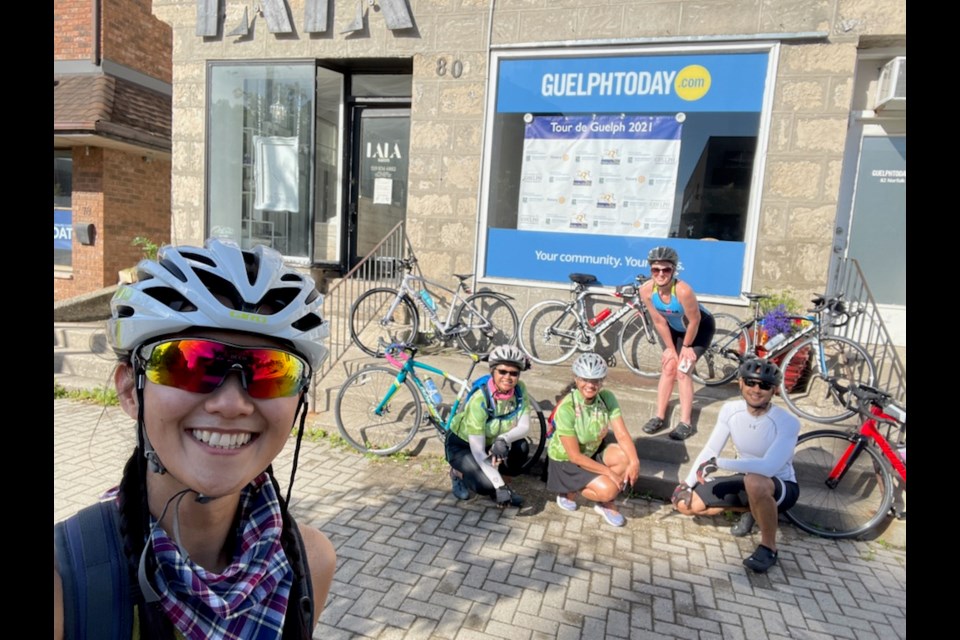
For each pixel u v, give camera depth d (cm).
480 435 394
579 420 391
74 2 932
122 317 98
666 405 465
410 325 658
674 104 579
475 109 631
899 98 533
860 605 313
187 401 93
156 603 89
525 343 630
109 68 941
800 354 518
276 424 100
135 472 96
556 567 331
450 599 297
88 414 547
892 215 591
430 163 651
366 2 652
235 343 96
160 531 93
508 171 636
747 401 363
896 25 512
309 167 721
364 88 761
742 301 568
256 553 102
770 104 546
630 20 575
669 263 434
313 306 110
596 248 615
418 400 471
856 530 382
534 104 619
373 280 692
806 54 534
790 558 358
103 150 923
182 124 743
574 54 596
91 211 938
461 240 650
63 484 414
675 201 589
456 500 409
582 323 586
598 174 609
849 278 572
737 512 404
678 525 388
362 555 334
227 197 751
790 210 550
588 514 398
